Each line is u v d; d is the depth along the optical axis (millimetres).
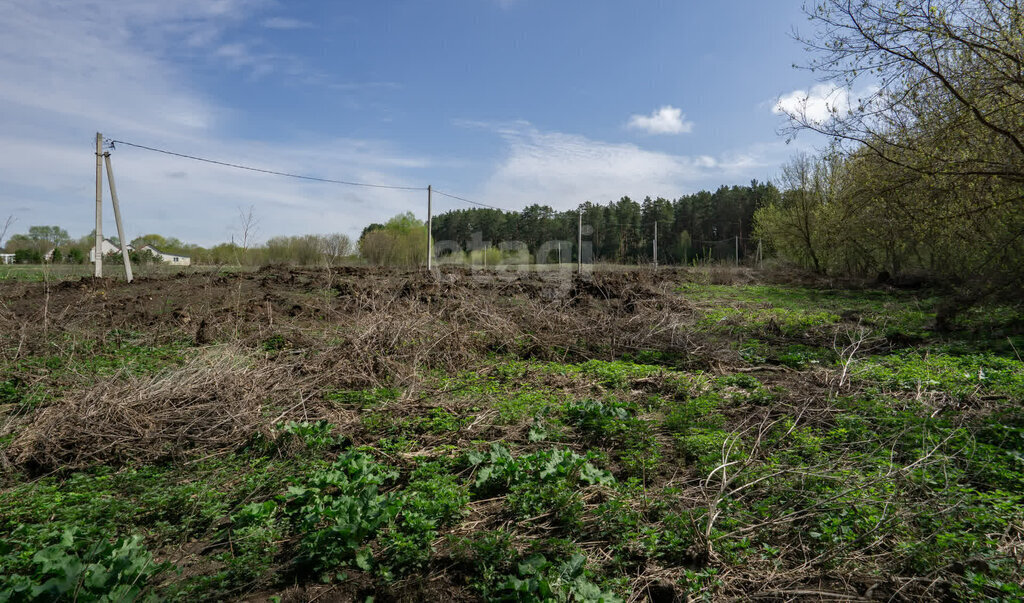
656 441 5977
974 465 4992
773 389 7770
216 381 7059
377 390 7812
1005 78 9742
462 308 11977
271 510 4383
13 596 3182
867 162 12406
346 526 3900
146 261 26750
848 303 17469
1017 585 3279
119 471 5328
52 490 4895
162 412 6320
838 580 3605
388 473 5062
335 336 10250
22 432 5770
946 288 18391
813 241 28531
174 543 4172
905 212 12656
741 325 12633
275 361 8789
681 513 4230
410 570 3785
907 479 4621
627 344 10727
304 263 28562
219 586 3609
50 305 13359
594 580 3613
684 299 16719
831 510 4285
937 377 7758
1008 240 11891
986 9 10023
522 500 4449
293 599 3533
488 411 6785
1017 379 7562
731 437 5746
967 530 3969
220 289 16297
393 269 25062
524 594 3301
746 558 3779
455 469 5395
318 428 6219
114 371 8164
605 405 7027
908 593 3455
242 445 5934
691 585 3498
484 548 3760
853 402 6844
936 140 10594
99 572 3424
